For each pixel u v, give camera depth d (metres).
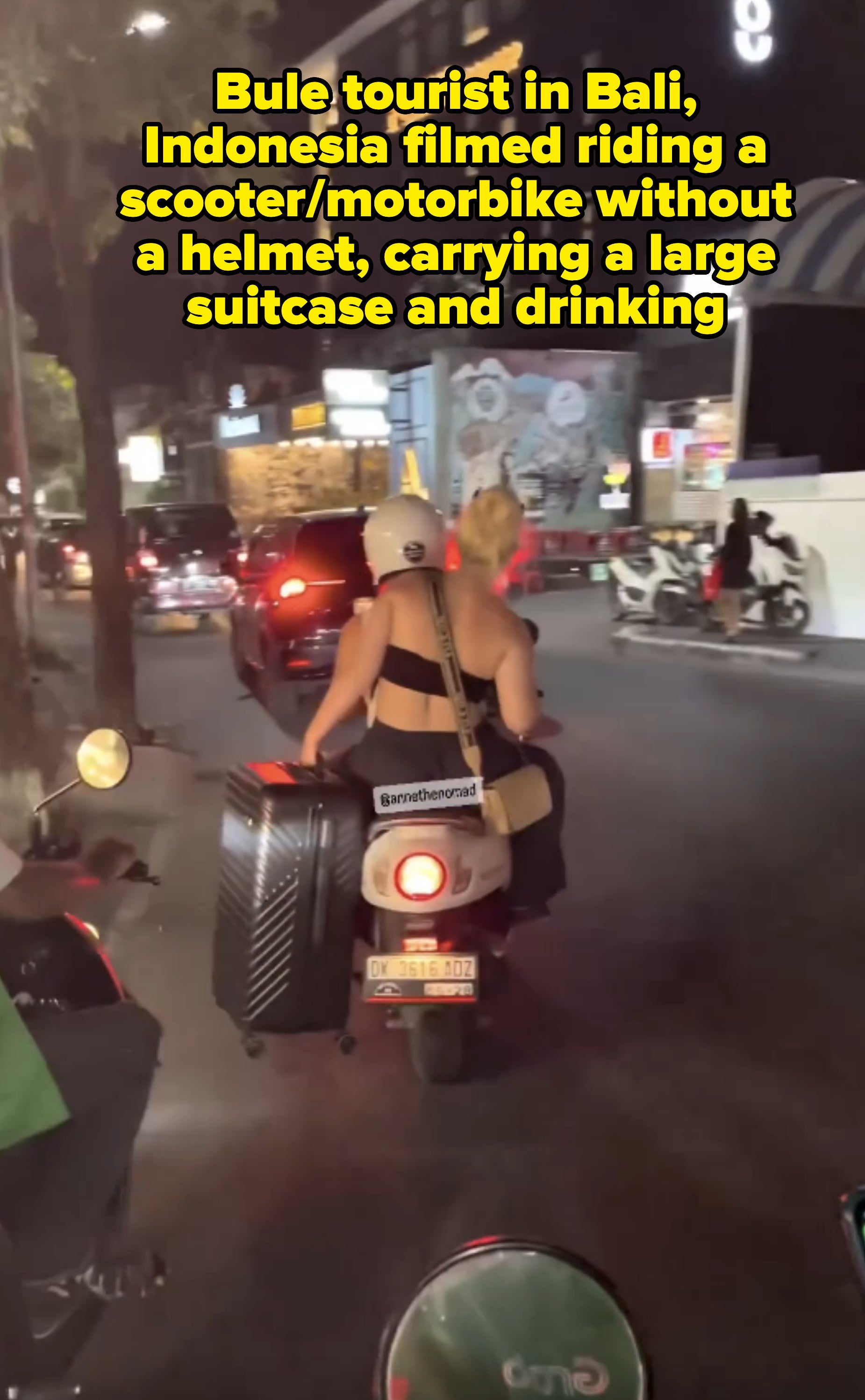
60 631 24.33
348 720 5.16
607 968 6.52
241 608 15.35
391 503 5.08
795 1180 4.44
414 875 4.77
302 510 39.72
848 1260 3.96
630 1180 4.45
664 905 7.43
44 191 11.79
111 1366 3.48
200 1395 3.37
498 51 37.47
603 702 13.93
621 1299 2.59
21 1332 2.69
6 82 9.97
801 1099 5.07
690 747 11.51
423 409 27.45
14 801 8.13
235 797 4.84
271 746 12.04
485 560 5.23
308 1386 3.40
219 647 20.95
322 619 13.70
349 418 30.72
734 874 7.96
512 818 4.91
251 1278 3.89
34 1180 2.90
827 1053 5.49
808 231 18.98
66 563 32.53
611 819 9.22
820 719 12.59
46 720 12.26
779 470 17.69
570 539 26.94
